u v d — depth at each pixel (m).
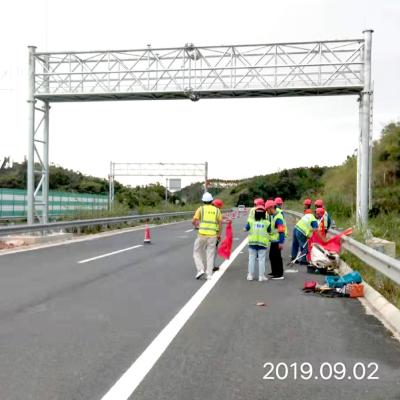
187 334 7.26
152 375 5.54
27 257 17.03
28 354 6.30
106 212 36.78
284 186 114.62
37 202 25.78
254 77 25.11
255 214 12.45
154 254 18.16
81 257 17.09
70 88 26.03
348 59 24.14
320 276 13.18
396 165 44.97
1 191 36.47
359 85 23.67
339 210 33.53
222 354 6.30
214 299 9.94
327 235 17.92
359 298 10.10
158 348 6.56
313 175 117.81
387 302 8.91
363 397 4.95
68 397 4.93
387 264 8.89
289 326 7.75
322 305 9.38
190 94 25.34
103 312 8.72
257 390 5.11
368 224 18.72
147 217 38.34
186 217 53.06
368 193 23.03
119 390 5.11
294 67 24.67
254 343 6.79
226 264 15.65
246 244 22.64
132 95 25.97
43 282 11.89
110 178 58.62
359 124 24.11
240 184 146.88
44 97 25.73
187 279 12.51
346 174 60.66
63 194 44.59
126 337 7.09
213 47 25.23
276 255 12.78
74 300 9.77
